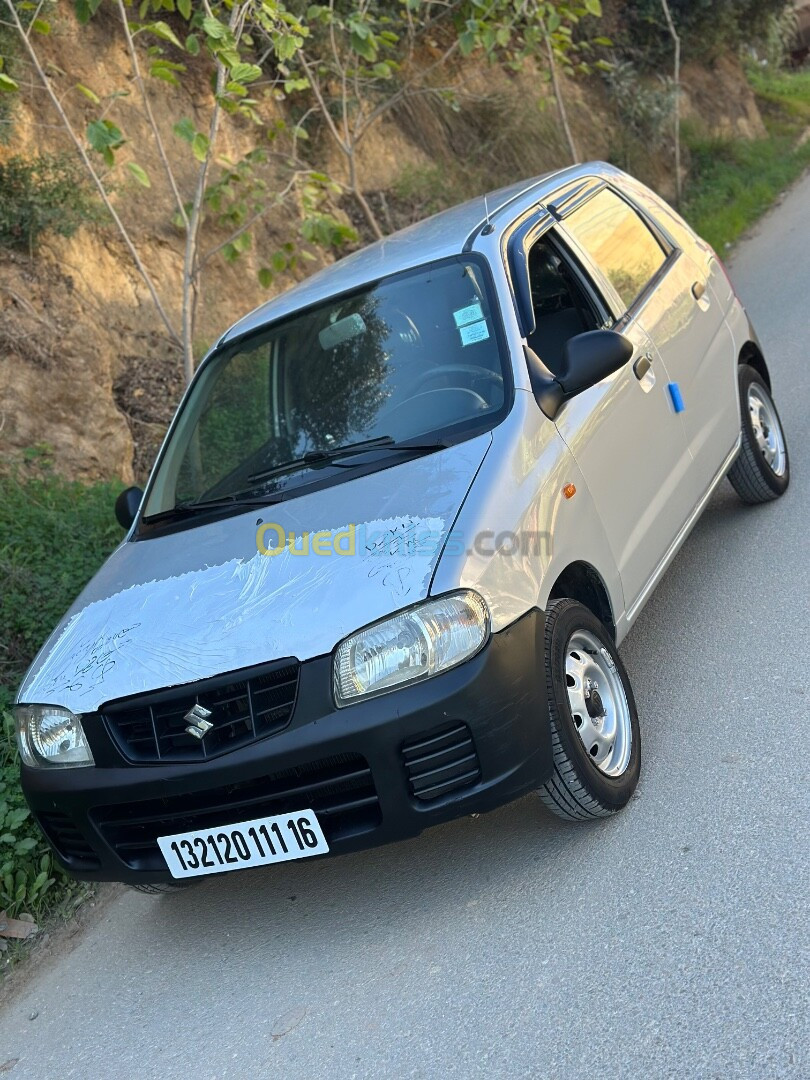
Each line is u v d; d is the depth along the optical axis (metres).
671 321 5.09
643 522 4.34
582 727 3.64
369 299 4.53
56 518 6.72
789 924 2.95
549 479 3.72
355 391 4.25
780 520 5.84
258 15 7.43
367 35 9.23
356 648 3.21
